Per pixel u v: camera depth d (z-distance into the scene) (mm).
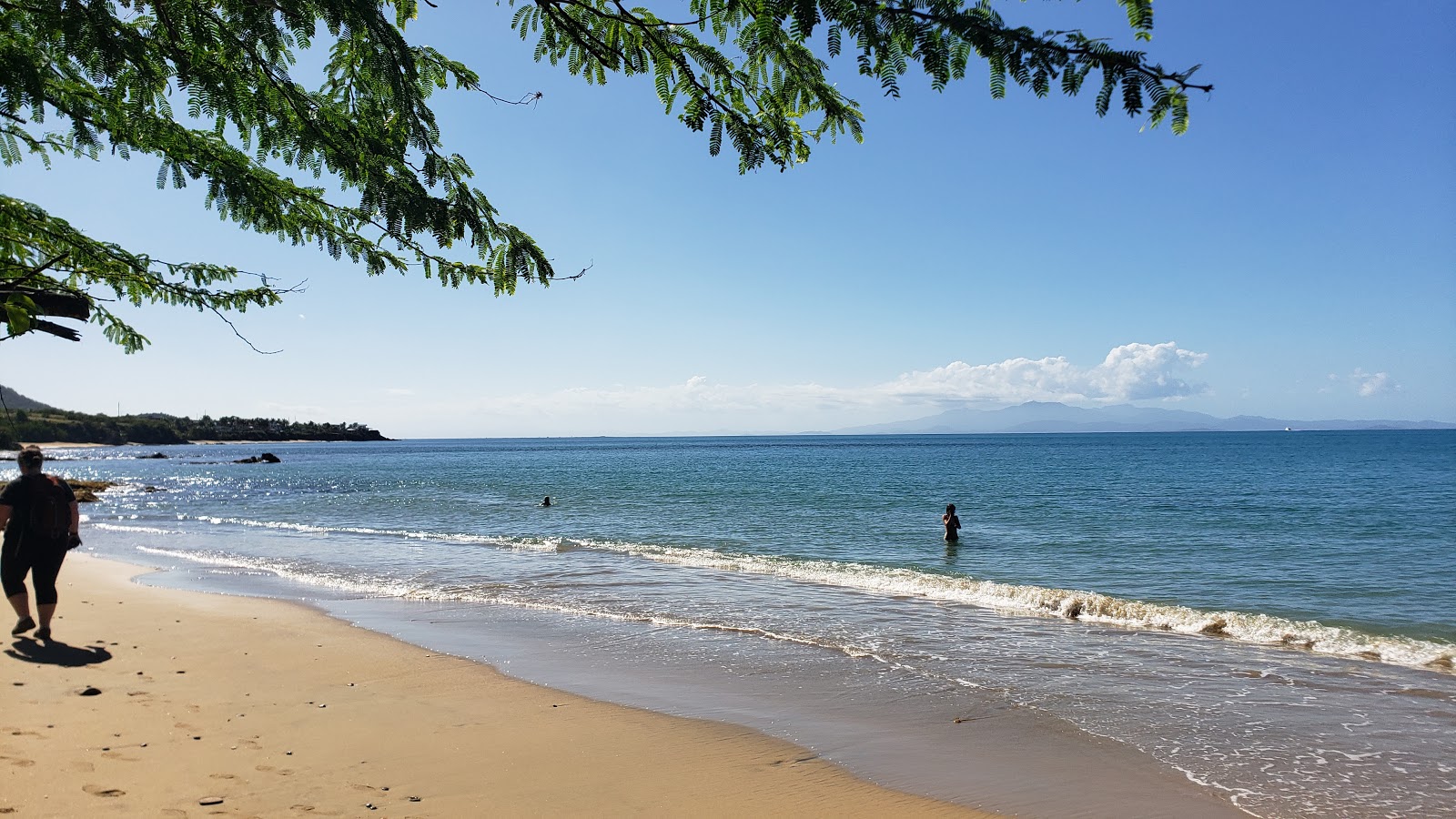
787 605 11836
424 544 19844
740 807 5039
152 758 5156
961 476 51625
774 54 2785
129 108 3107
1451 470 53438
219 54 2834
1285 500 32031
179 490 44219
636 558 17172
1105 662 8648
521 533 22688
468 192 3273
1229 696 7480
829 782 5504
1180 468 60594
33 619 8094
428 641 9484
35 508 8023
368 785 5051
